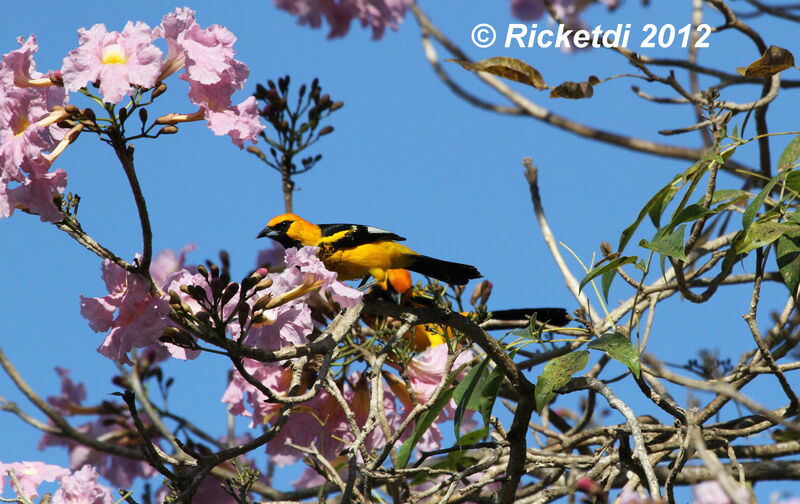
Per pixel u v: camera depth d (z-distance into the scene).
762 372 9.83
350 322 8.60
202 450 13.33
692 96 11.90
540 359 12.17
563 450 11.76
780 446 11.83
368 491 9.40
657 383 11.81
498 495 9.84
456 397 9.77
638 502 7.07
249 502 9.24
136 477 14.11
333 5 12.55
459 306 12.59
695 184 9.08
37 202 7.11
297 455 11.59
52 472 9.89
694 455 9.48
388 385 11.55
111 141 7.06
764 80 12.97
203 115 7.39
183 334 7.54
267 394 7.59
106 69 6.91
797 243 9.24
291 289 8.05
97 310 7.53
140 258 7.62
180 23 7.19
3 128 6.98
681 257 8.30
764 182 13.69
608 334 8.65
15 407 13.54
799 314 11.75
